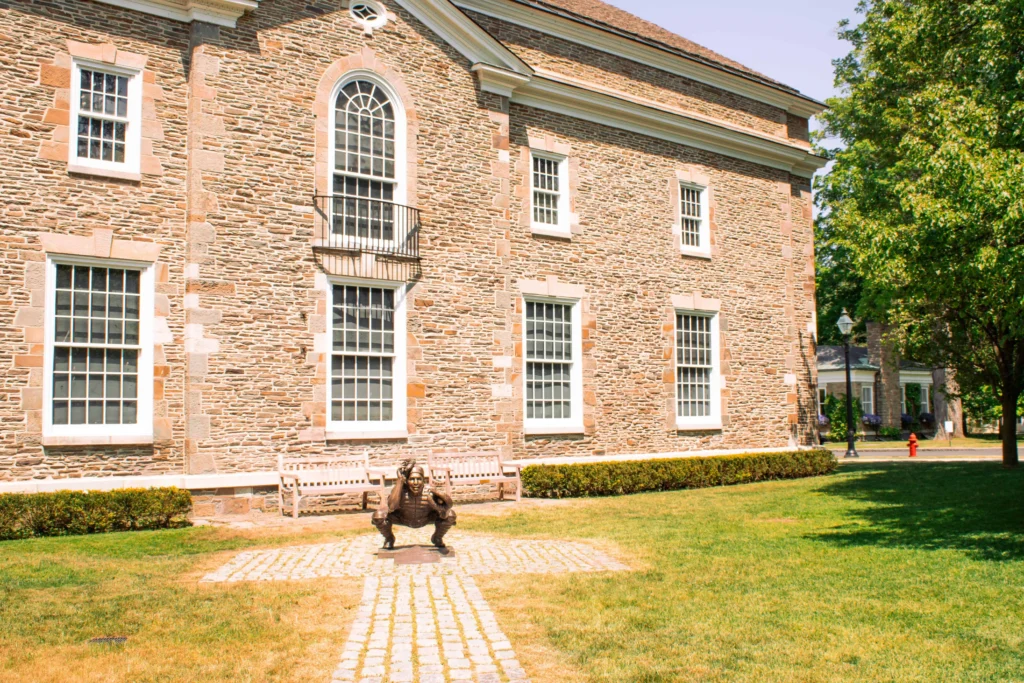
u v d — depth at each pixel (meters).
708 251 20.92
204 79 13.44
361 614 7.20
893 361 32.06
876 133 28.52
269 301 13.80
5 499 10.92
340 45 14.90
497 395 16.38
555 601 7.71
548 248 17.91
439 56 16.14
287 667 5.95
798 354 22.88
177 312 13.21
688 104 21.00
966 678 5.77
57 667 5.90
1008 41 12.09
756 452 20.86
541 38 18.38
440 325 15.74
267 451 13.59
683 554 9.96
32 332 12.02
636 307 19.30
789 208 23.08
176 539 10.86
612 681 5.71
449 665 5.95
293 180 14.20
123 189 12.90
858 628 6.91
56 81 12.47
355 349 14.79
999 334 19.94
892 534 11.39
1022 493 15.00
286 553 9.87
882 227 13.28
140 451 12.77
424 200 15.72
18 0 12.27
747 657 6.21
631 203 19.47
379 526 9.87
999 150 11.05
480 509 14.16
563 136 18.42
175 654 6.21
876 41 23.84
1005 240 10.42
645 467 17.52
